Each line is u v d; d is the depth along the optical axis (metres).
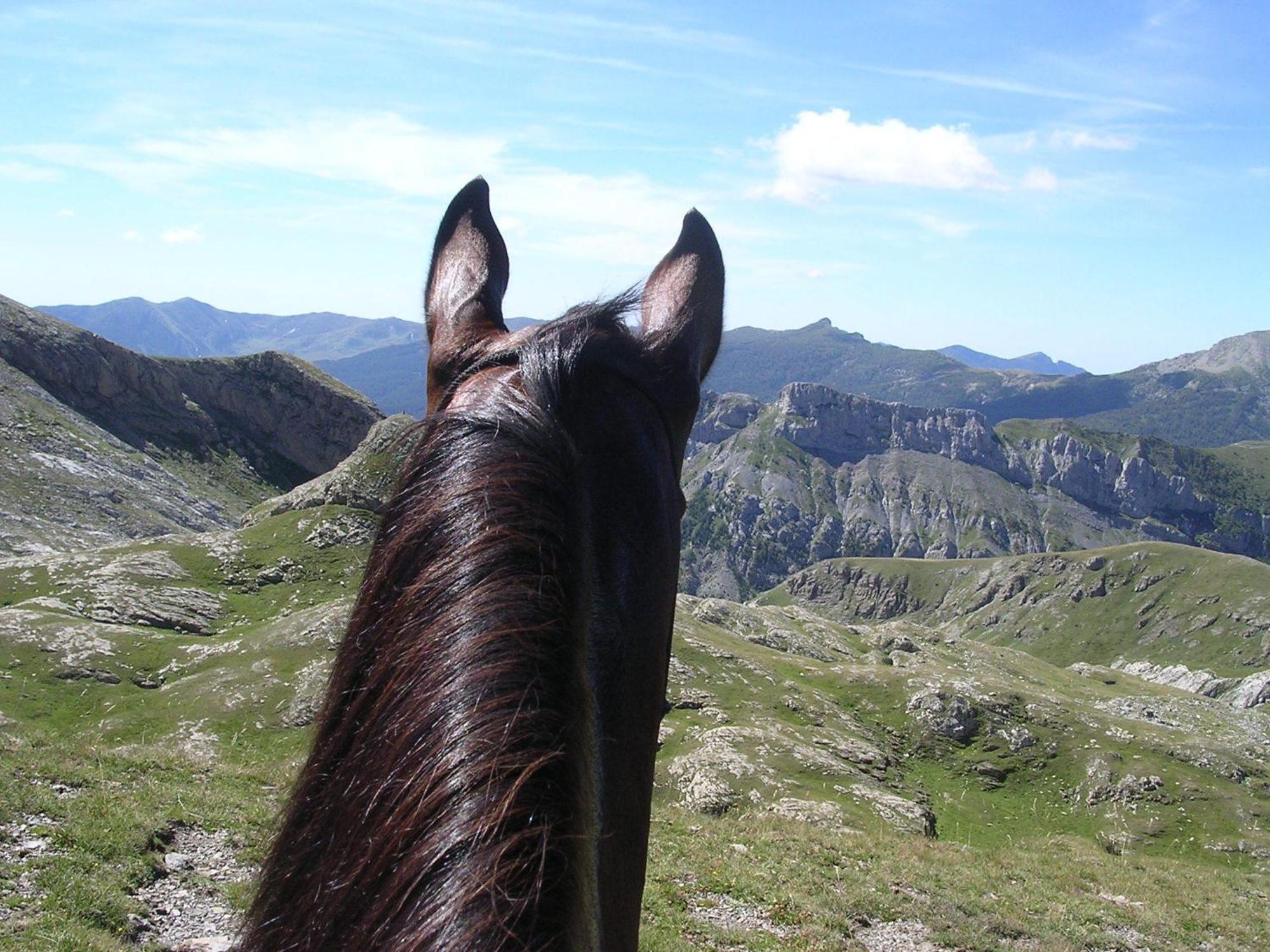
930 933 12.83
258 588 52.50
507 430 1.29
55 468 81.94
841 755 44.97
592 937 0.91
